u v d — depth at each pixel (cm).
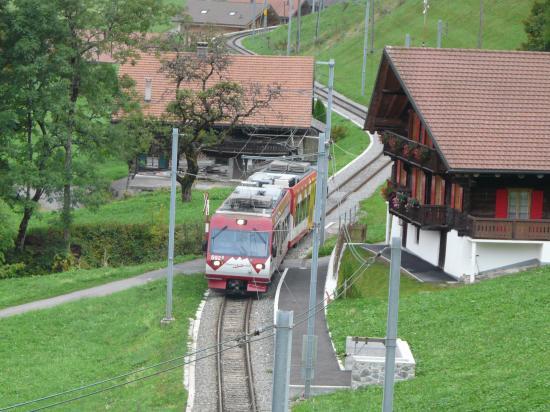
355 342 4388
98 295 6003
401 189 6512
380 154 10600
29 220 8275
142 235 7519
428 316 4809
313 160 9412
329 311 5250
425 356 4262
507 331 4366
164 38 9038
